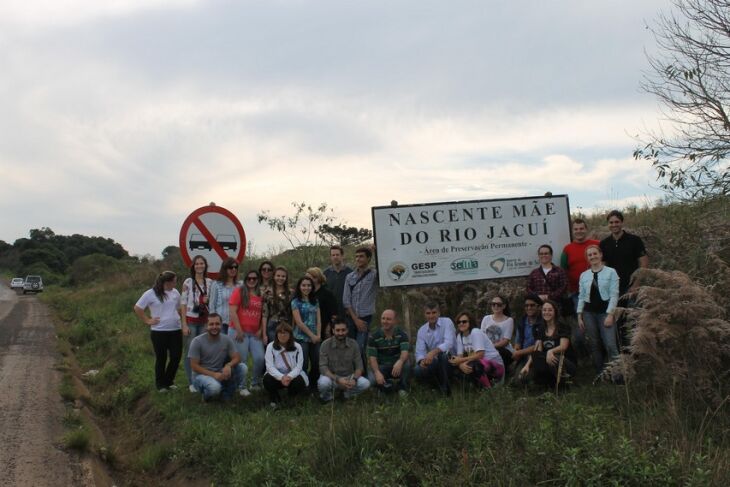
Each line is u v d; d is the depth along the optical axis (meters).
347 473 5.44
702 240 8.84
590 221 14.62
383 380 8.56
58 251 101.06
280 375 8.46
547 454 5.01
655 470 4.61
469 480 4.95
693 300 6.62
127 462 7.49
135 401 10.00
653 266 9.37
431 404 7.89
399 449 5.58
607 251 8.80
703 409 6.37
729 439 5.70
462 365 8.37
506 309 9.38
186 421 7.86
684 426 5.85
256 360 9.22
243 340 9.16
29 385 10.23
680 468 4.77
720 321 6.49
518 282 10.70
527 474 4.91
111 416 9.65
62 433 7.66
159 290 9.76
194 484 6.32
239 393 9.05
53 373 11.49
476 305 10.78
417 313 11.72
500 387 7.67
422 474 5.17
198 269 9.35
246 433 6.98
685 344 6.66
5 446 7.04
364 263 9.37
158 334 9.76
